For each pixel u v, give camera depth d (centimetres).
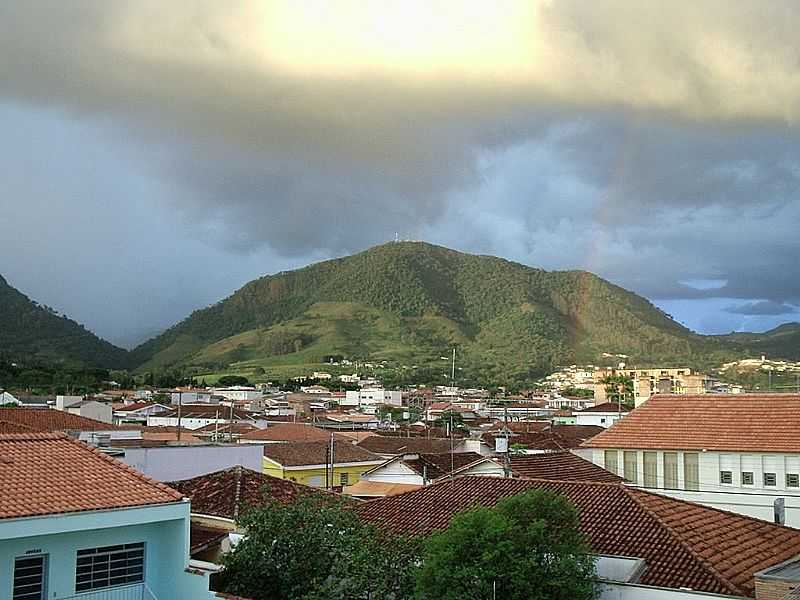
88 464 2722
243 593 2580
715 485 4719
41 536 2339
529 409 18588
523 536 2359
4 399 11156
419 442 8106
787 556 2944
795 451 4503
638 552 2688
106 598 2459
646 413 5181
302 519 2688
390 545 2578
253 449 4878
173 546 2600
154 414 12375
